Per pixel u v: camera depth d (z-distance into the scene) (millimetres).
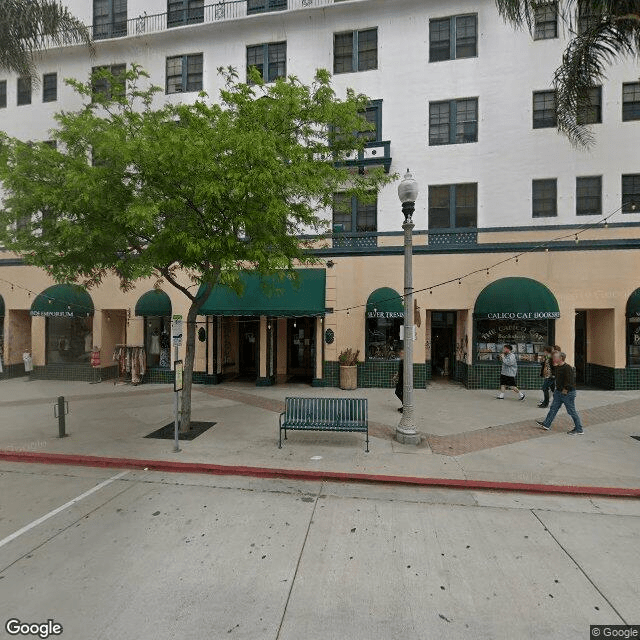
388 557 3926
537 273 12703
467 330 13328
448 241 13312
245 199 6449
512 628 2996
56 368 15289
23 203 6434
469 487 5645
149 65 15477
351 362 13180
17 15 10211
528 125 13227
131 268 7453
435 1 13680
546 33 13188
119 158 6449
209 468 6207
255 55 14844
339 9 14156
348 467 6223
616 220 12734
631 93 12859
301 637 2896
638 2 7059
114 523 4590
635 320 12570
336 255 13641
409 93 13867
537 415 9531
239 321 15016
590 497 5383
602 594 3387
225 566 3756
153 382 14656
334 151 8383
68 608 3188
